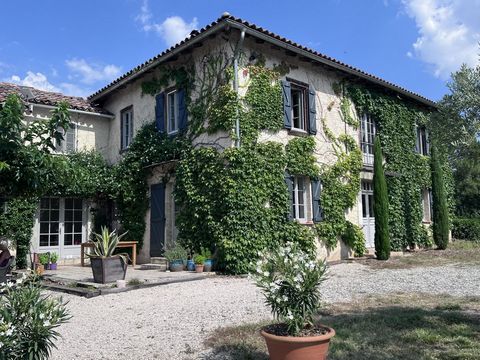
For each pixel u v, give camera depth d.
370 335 5.02
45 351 3.43
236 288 8.57
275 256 4.22
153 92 13.99
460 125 6.04
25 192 5.21
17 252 12.85
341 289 8.27
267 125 11.64
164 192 12.93
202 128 11.80
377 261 12.83
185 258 11.12
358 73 14.15
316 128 13.14
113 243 9.45
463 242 18.53
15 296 3.44
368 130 15.42
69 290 8.51
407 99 17.06
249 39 11.59
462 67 6.11
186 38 11.72
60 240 14.39
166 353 4.66
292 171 12.07
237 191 10.66
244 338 5.03
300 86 12.93
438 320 5.58
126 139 15.58
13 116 4.75
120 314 6.54
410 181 16.45
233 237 10.50
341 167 13.61
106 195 15.05
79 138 15.63
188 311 6.56
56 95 16.28
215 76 11.69
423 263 12.23
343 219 13.37
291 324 3.95
